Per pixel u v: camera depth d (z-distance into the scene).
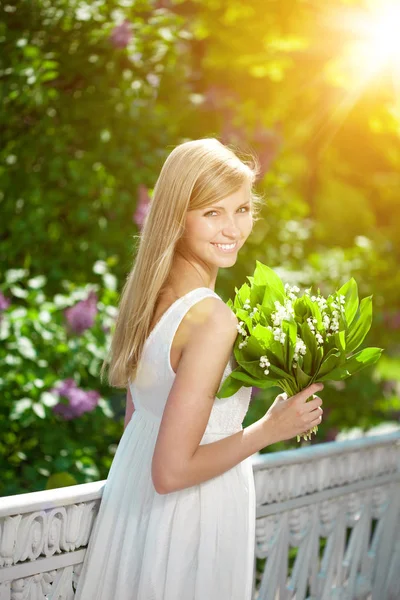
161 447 2.22
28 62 5.98
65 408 4.16
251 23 7.90
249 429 2.38
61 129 6.14
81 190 5.88
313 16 7.54
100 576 2.58
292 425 2.40
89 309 4.47
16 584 2.45
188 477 2.23
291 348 2.42
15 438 4.17
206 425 2.30
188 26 8.27
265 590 3.26
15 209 6.04
